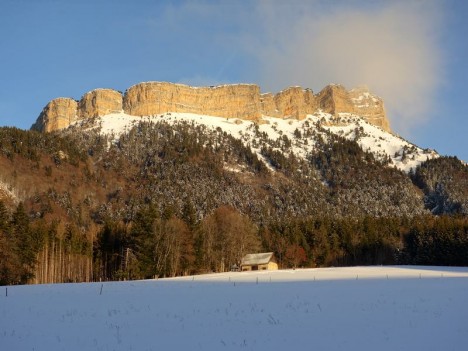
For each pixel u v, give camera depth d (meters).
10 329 22.92
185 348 18.17
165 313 27.77
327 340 18.98
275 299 34.28
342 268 90.06
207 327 22.55
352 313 25.92
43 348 18.66
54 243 95.69
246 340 19.31
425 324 21.88
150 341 19.61
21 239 80.56
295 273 74.50
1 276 67.88
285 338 19.53
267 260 99.06
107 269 98.31
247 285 50.41
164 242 88.94
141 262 84.19
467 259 104.00
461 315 24.42
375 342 18.38
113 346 18.80
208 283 55.78
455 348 17.06
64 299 36.91
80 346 18.94
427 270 78.56
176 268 89.88
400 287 42.94
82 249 100.44
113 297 38.19
